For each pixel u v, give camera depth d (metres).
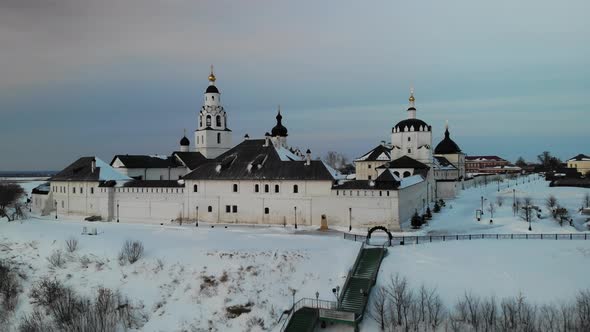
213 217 92.44
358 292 53.69
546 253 60.97
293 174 87.25
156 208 97.12
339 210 83.31
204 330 53.06
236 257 62.75
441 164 150.62
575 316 46.72
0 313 58.44
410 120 123.88
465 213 95.88
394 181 80.62
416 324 47.75
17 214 97.62
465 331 46.44
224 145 141.62
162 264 63.50
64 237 76.12
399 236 72.06
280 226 86.00
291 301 55.66
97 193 101.56
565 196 119.56
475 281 54.78
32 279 65.19
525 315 47.12
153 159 129.50
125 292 59.38
